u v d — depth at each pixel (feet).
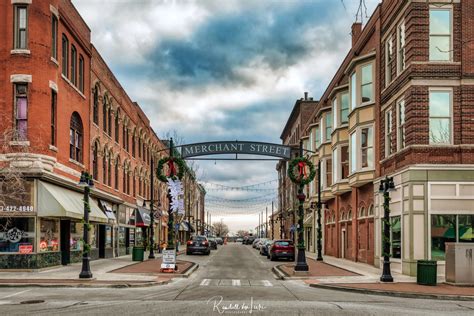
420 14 78.69
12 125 78.02
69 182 89.10
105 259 116.16
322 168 149.69
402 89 82.69
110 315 42.24
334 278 77.66
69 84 92.58
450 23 78.84
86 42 103.65
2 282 65.41
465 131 77.20
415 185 77.51
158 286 67.46
